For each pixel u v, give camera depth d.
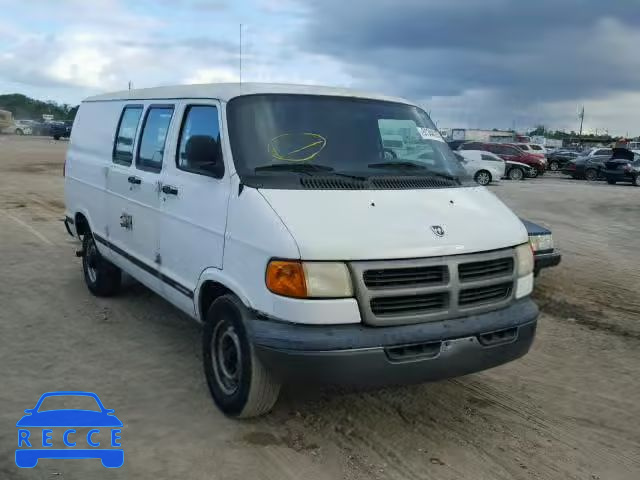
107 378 4.90
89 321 6.18
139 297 6.98
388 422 4.35
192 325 6.15
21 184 17.75
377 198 4.08
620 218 16.19
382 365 3.61
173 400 4.55
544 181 31.92
